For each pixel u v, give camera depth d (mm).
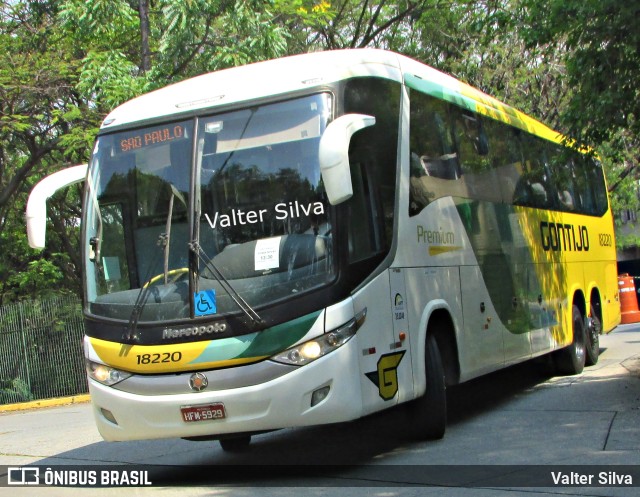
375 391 7516
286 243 7332
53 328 20703
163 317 7398
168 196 7781
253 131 7707
